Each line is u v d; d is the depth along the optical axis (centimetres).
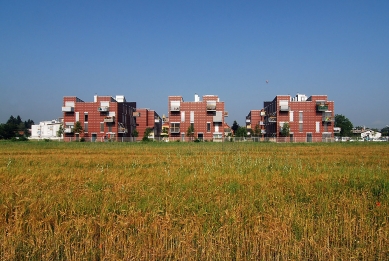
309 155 3073
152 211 863
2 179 1405
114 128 7900
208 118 7838
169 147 4503
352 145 5147
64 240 736
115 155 3119
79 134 7894
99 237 774
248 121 11919
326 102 7731
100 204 940
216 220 822
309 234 756
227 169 1759
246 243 736
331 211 902
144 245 718
